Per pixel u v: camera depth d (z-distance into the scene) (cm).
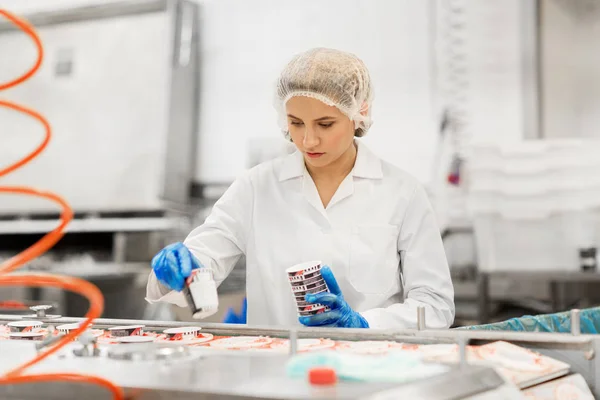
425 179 441
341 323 150
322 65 173
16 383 101
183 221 475
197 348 122
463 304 432
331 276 157
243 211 197
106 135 478
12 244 505
